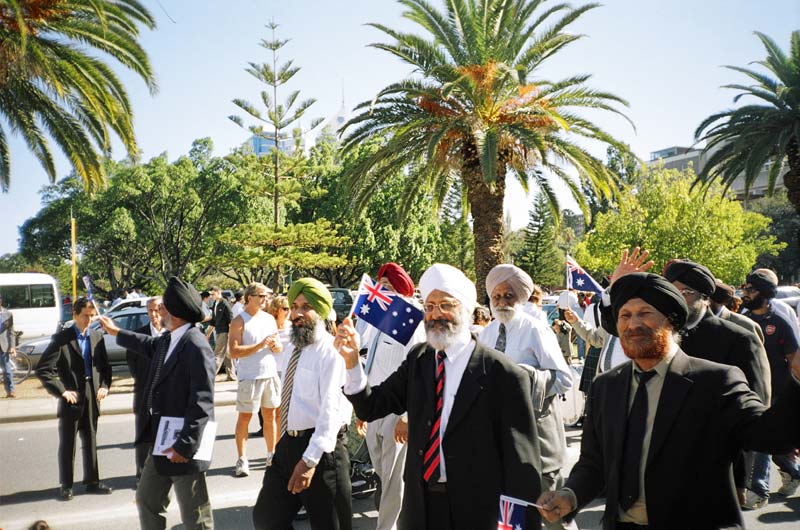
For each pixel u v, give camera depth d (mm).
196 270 50625
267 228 33094
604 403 2822
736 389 2553
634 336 2654
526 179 21000
